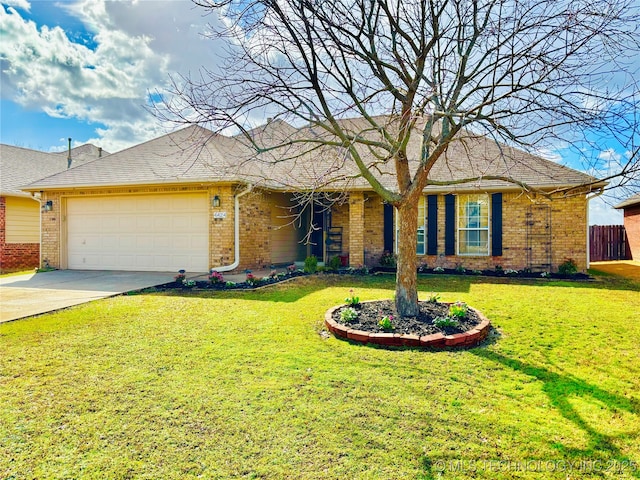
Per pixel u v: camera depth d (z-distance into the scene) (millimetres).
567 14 4797
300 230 15977
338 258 12492
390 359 4492
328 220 14414
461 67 5344
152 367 4289
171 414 3252
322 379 3938
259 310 6980
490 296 8078
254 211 12961
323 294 8531
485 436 2924
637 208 17312
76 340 5277
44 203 13727
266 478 2471
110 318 6473
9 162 17562
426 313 5949
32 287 9680
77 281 10617
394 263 12594
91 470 2543
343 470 2539
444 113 4824
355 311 6074
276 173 13375
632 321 6031
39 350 4863
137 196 12859
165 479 2461
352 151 5445
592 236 18812
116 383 3869
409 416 3203
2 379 3969
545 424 3092
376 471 2527
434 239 12758
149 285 9742
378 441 2854
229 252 11812
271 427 3043
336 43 5148
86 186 12664
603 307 6996
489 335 5395
